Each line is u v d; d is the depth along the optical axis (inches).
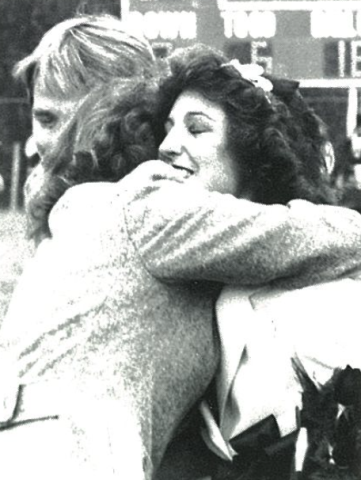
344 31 276.4
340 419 136.6
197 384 142.4
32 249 247.9
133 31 189.6
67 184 157.2
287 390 140.8
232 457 140.8
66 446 134.3
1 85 284.2
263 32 275.4
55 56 186.2
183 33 273.4
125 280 139.9
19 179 278.2
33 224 160.6
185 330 141.6
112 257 140.6
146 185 143.5
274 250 140.6
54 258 142.8
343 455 136.3
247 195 154.0
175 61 153.3
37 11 281.0
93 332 137.9
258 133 152.4
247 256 140.0
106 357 137.6
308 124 158.2
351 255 143.4
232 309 143.4
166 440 141.3
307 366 140.9
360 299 143.2
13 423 136.7
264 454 139.4
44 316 139.4
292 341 141.9
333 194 157.9
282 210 142.3
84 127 159.3
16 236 262.5
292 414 139.9
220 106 152.1
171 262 139.9
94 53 185.9
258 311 143.7
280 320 142.6
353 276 144.5
